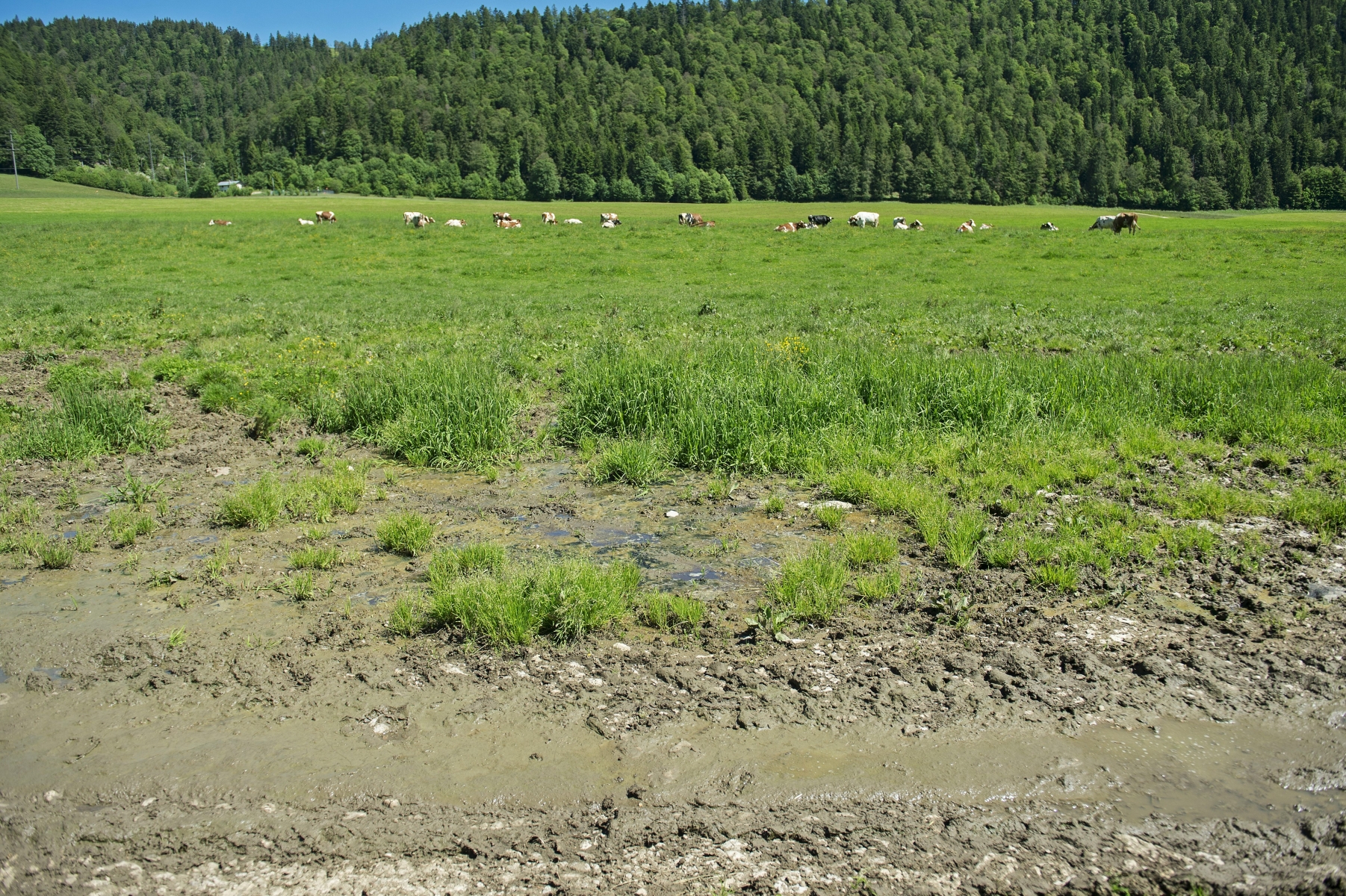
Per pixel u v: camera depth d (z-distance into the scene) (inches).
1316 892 123.7
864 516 282.7
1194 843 134.6
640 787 147.9
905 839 135.9
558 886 126.4
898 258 1321.4
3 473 327.9
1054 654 189.8
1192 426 375.9
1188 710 169.3
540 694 176.6
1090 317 753.0
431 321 748.6
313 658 191.0
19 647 196.4
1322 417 374.6
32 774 151.6
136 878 127.8
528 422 411.5
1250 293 935.0
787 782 149.4
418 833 137.3
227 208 2888.8
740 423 356.2
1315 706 169.6
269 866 130.3
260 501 282.4
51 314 770.8
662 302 884.6
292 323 725.3
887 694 175.3
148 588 229.9
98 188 5674.2
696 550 256.1
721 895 124.4
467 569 238.2
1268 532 258.7
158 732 164.1
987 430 366.0
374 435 384.5
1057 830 137.6
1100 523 266.5
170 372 512.4
